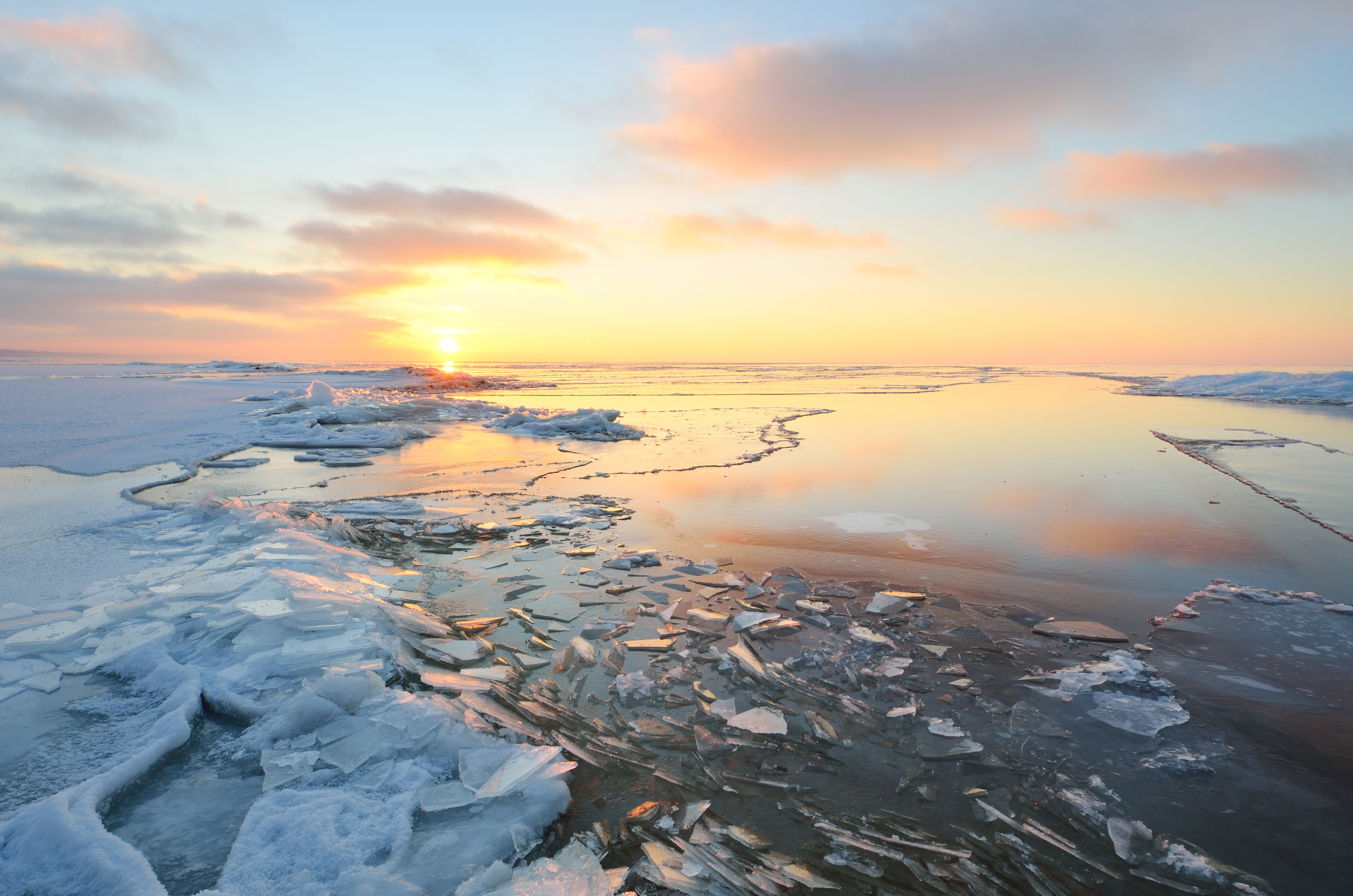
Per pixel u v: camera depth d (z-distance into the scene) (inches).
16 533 339.9
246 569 271.4
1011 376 3464.6
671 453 705.0
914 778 166.9
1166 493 498.6
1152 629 259.4
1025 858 138.3
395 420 970.7
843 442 790.5
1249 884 131.1
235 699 181.5
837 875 132.5
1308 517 426.6
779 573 324.5
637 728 187.6
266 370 2709.2
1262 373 1829.5
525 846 138.4
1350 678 218.1
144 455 601.3
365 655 211.9
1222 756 175.9
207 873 125.1
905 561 342.6
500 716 187.8
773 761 173.5
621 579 313.7
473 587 299.1
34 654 205.9
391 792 151.6
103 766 154.3
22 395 1047.0
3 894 115.0
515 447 741.3
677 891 126.0
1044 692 211.0
